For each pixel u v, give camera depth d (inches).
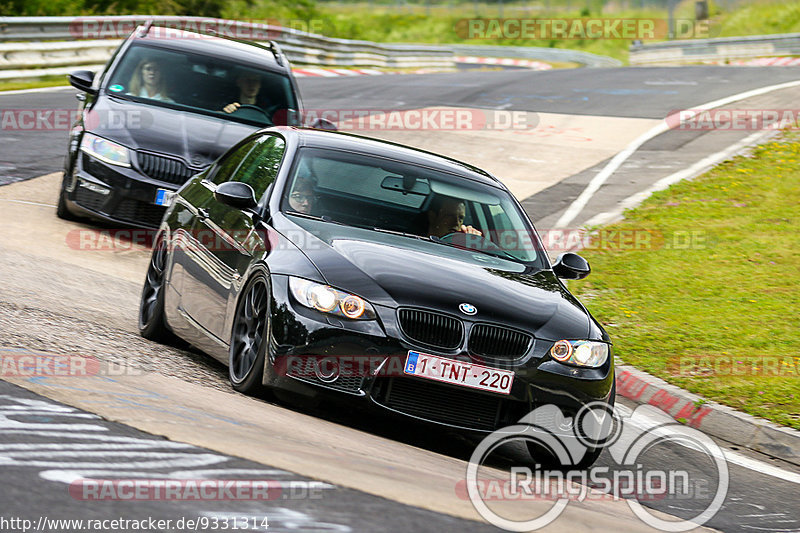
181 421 622.5
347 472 570.6
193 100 1524.4
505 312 788.0
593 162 2475.4
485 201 974.4
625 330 1332.4
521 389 770.8
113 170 1387.8
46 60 3046.3
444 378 752.3
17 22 2896.2
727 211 2032.5
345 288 764.0
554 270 965.8
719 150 2571.4
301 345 749.9
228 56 1617.9
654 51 5905.5
